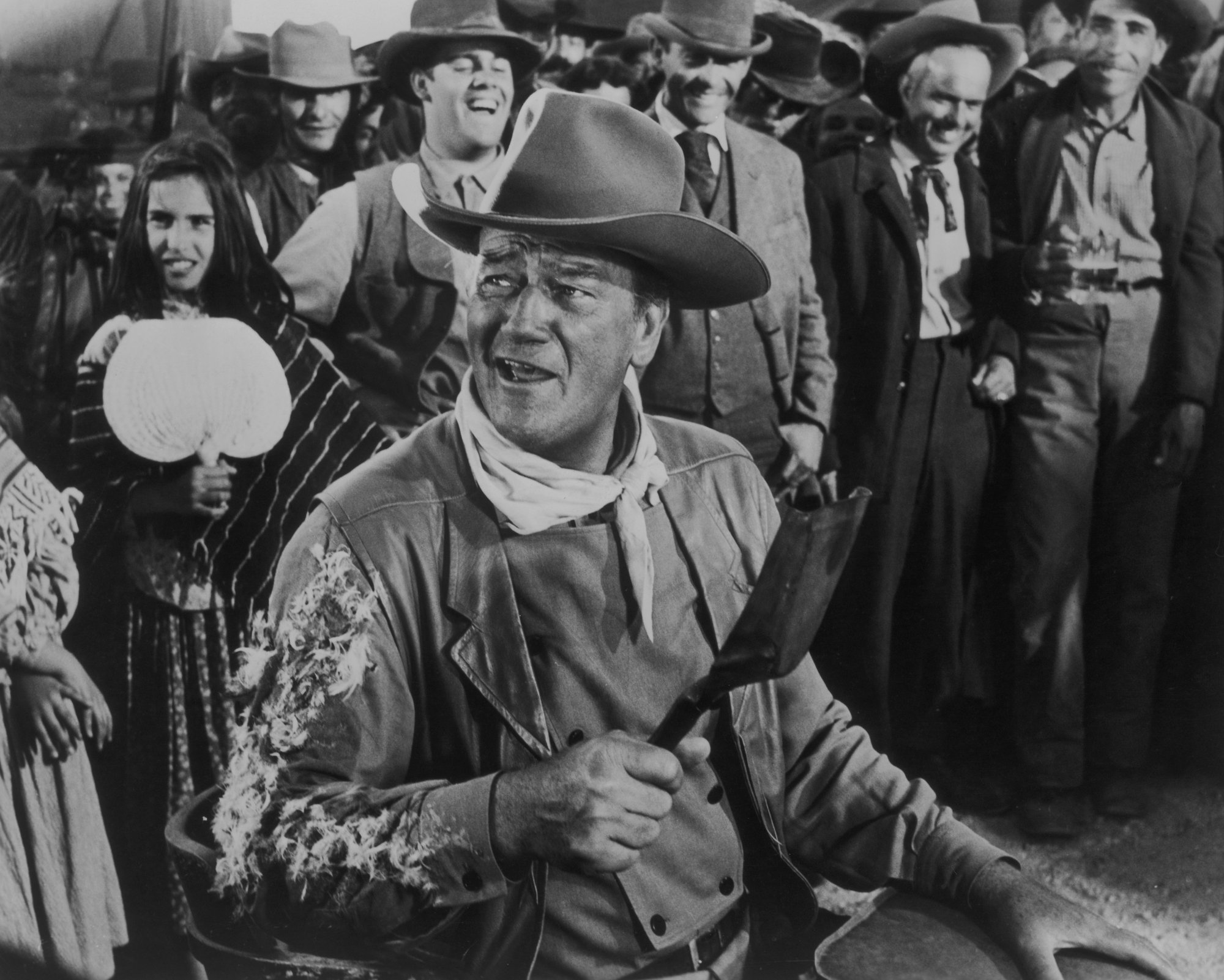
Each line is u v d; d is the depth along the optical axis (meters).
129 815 2.49
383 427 2.44
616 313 1.65
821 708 1.86
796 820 1.82
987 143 2.41
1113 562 2.46
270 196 2.41
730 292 1.75
